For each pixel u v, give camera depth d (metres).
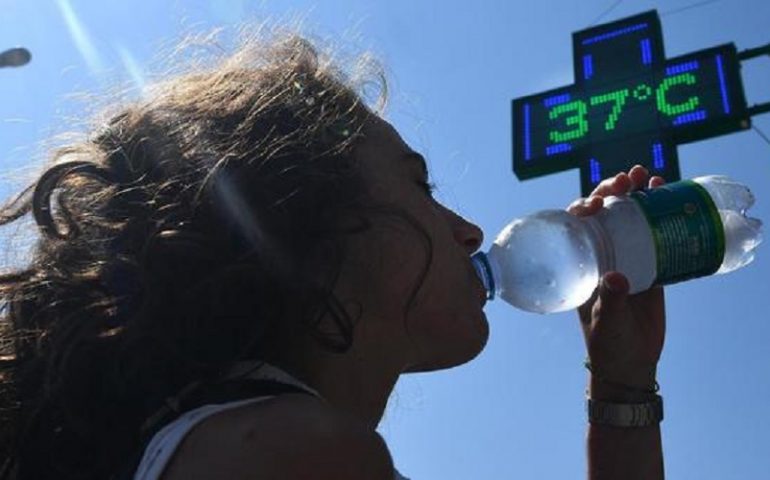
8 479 1.13
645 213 1.88
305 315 1.17
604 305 1.83
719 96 4.80
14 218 1.45
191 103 1.35
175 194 1.23
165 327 1.11
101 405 1.10
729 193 2.14
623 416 1.82
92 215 1.27
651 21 5.16
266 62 1.52
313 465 0.81
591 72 5.16
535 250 2.01
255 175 1.23
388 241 1.27
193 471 0.84
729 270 2.11
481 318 1.37
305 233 1.21
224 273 1.14
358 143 1.35
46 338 1.21
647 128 4.88
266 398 0.93
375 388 1.28
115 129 1.39
